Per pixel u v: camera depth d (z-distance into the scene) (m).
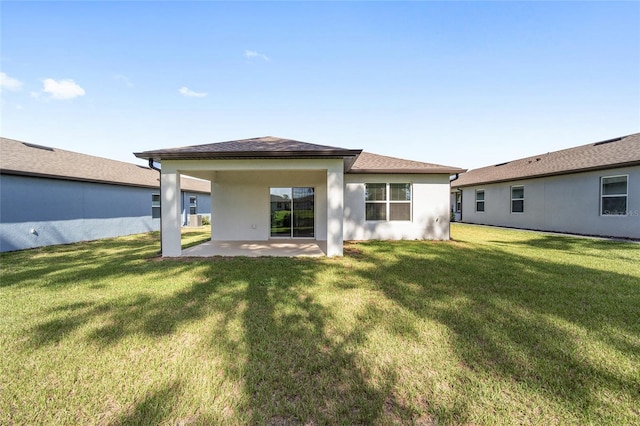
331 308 3.98
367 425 1.93
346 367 2.59
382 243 10.52
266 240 11.33
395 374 2.48
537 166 15.52
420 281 5.34
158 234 15.26
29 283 5.26
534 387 2.29
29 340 3.08
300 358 2.73
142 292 4.70
